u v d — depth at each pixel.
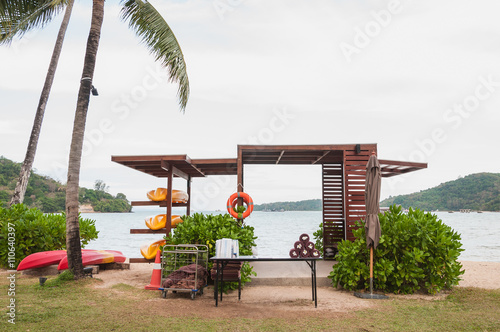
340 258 7.13
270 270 8.38
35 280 7.58
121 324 4.54
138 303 5.75
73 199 7.35
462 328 4.48
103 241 27.80
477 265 10.80
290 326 4.58
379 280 6.69
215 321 4.78
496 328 4.45
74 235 7.31
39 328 4.28
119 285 7.08
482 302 5.86
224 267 6.41
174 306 5.64
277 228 45.38
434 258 6.70
